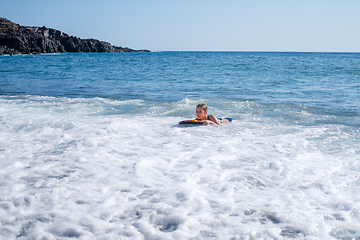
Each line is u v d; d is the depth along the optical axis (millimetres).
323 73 22203
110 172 3609
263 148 4652
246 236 2375
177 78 18328
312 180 3424
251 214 2699
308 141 5027
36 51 95438
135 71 24547
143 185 3279
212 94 11391
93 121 6480
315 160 4090
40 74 20594
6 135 5262
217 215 2684
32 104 8555
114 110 7902
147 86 14141
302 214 2686
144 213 2711
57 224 2537
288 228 2490
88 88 13172
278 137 5281
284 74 21359
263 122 6543
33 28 108562
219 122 6289
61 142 4871
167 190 3150
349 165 3883
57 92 11711
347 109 8016
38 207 2805
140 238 2361
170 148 4613
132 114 7418
